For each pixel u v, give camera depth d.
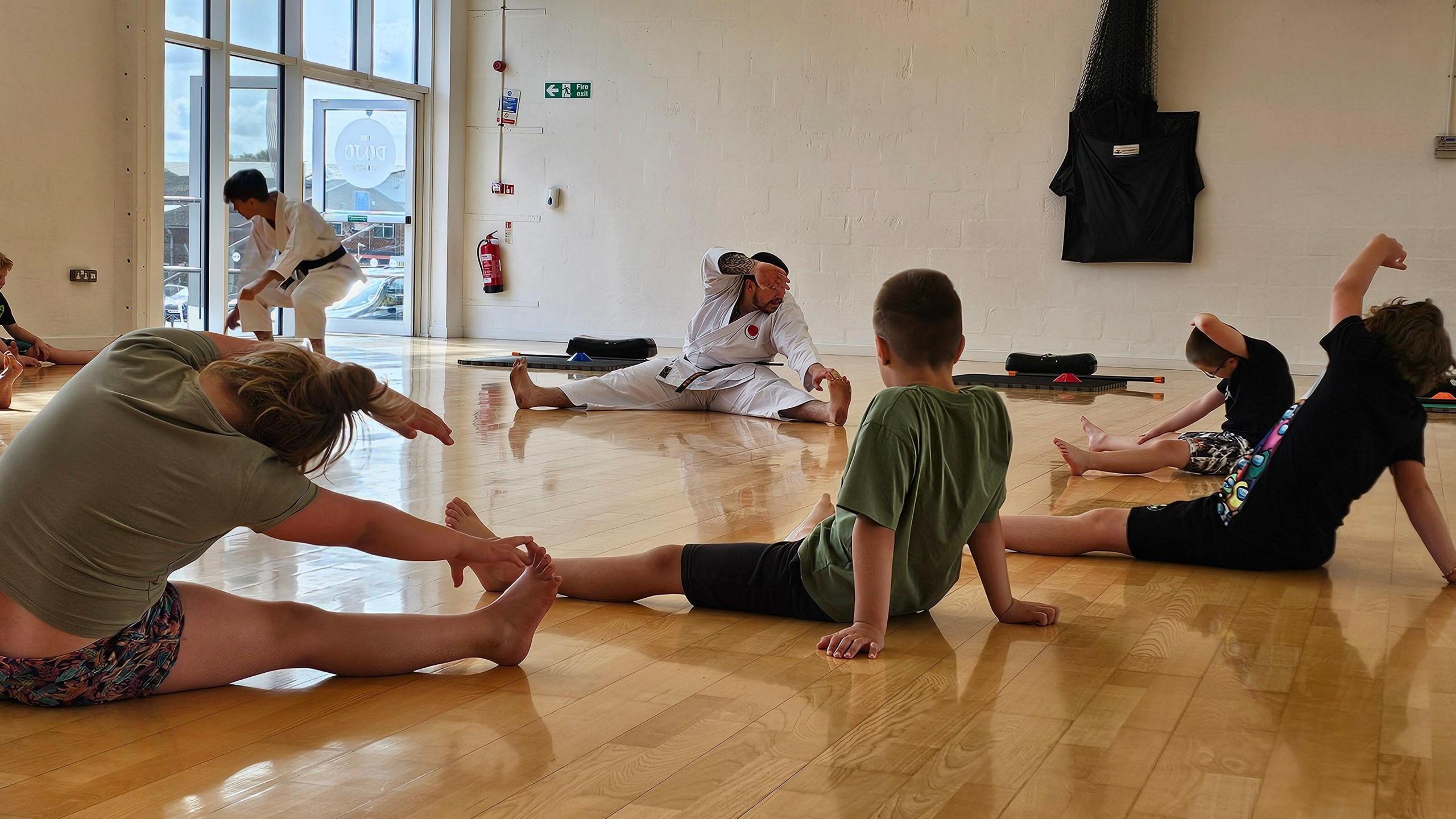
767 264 5.55
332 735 1.47
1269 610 2.18
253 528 1.51
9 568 1.44
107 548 1.44
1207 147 9.57
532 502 3.16
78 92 7.64
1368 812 1.27
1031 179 10.02
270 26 9.60
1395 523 3.13
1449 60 9.04
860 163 10.43
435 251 11.41
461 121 11.41
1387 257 2.51
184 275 8.87
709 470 3.81
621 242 11.15
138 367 1.51
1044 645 1.93
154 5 8.03
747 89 10.67
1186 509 2.60
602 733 1.50
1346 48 9.23
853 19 10.34
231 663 1.62
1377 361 2.38
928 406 1.87
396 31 11.07
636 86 10.97
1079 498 3.45
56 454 1.45
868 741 1.48
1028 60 9.95
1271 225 9.50
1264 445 2.54
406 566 2.37
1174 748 1.46
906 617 2.11
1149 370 9.73
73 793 1.28
